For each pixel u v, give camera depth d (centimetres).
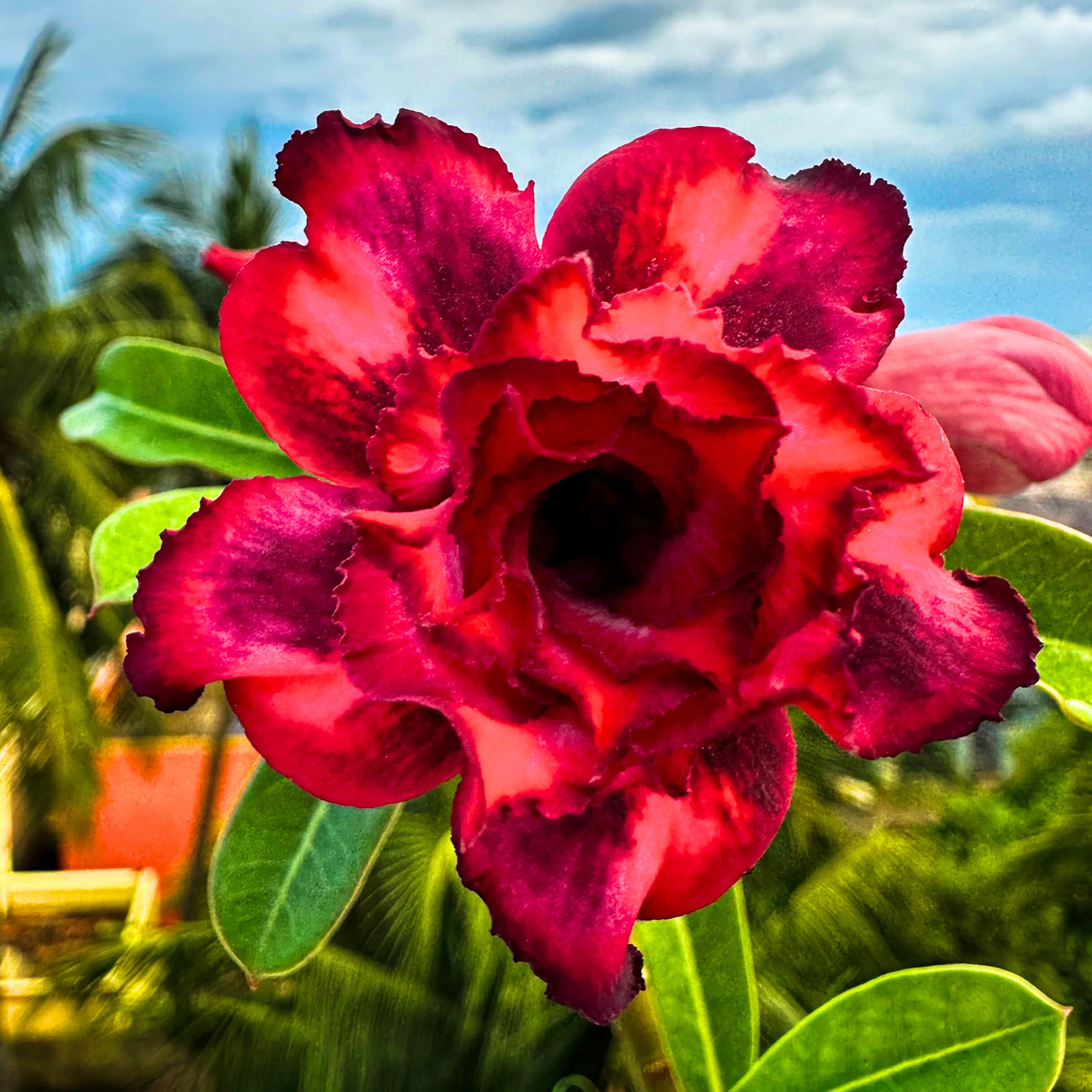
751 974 13
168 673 8
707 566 7
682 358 7
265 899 11
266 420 8
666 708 7
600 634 8
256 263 8
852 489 7
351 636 8
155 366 13
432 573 7
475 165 8
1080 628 11
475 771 7
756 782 9
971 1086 11
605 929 8
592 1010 8
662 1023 12
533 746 8
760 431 7
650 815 8
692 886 8
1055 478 11
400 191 8
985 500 13
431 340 8
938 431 8
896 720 8
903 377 11
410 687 7
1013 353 11
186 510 12
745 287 8
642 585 8
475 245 8
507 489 7
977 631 8
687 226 8
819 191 8
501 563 7
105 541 12
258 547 8
